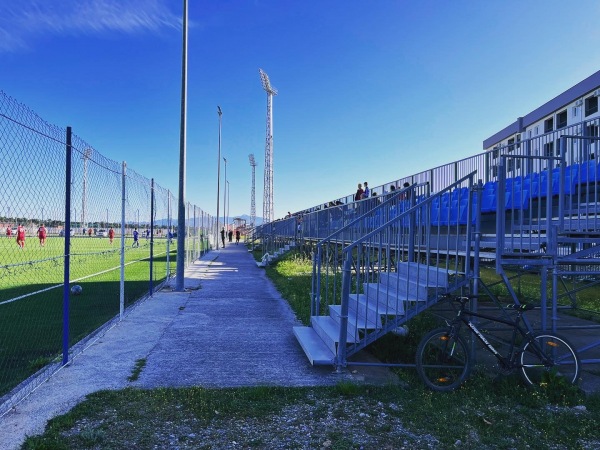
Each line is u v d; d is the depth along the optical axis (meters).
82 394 4.29
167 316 8.22
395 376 5.00
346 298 5.19
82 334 6.68
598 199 6.23
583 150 6.48
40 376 4.68
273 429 3.64
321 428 3.67
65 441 3.35
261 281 13.88
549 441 3.53
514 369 4.68
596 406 4.22
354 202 12.17
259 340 6.50
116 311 8.59
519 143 7.10
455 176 9.19
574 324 8.18
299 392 4.42
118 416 3.80
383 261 10.06
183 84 11.84
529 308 4.86
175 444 3.36
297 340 6.50
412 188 7.63
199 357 5.61
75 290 10.65
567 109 29.64
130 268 18.08
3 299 9.71
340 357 5.18
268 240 28.98
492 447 3.41
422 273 6.18
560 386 4.49
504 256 5.25
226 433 3.56
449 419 3.86
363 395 4.40
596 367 5.63
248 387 4.52
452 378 4.63
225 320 7.90
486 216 8.02
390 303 5.87
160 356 5.63
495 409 4.09
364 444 3.42
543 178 6.79
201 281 13.75
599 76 25.91
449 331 4.70
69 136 5.18
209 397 4.20
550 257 5.23
